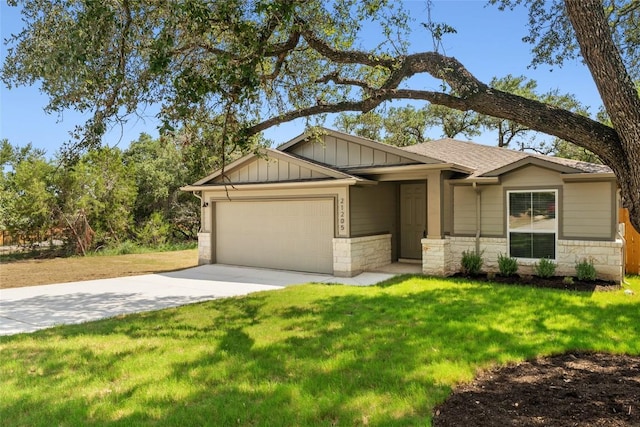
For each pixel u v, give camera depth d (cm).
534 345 527
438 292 887
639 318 658
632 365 464
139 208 2512
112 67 568
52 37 563
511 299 805
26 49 589
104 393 409
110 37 546
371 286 995
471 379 431
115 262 1638
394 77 562
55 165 1884
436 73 535
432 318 665
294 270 1299
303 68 787
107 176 2073
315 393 400
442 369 451
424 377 432
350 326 626
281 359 494
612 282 979
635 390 393
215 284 1084
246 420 351
